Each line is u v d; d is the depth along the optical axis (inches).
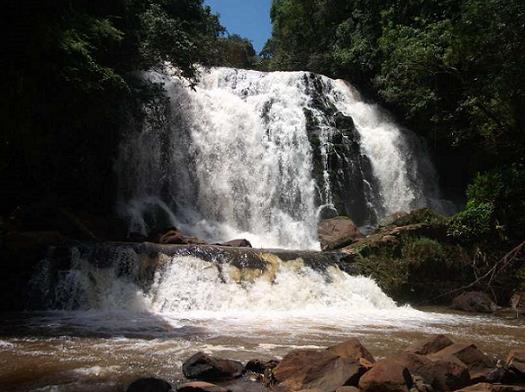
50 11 467.5
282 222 914.1
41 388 241.3
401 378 224.5
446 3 1048.8
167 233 641.6
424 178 1144.8
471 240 706.8
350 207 965.2
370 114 1170.6
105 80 605.3
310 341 363.9
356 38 1307.8
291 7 1619.1
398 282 617.9
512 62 705.0
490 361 275.1
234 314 484.7
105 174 785.6
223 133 939.3
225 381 253.6
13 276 495.8
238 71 1085.1
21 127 544.7
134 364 286.2
